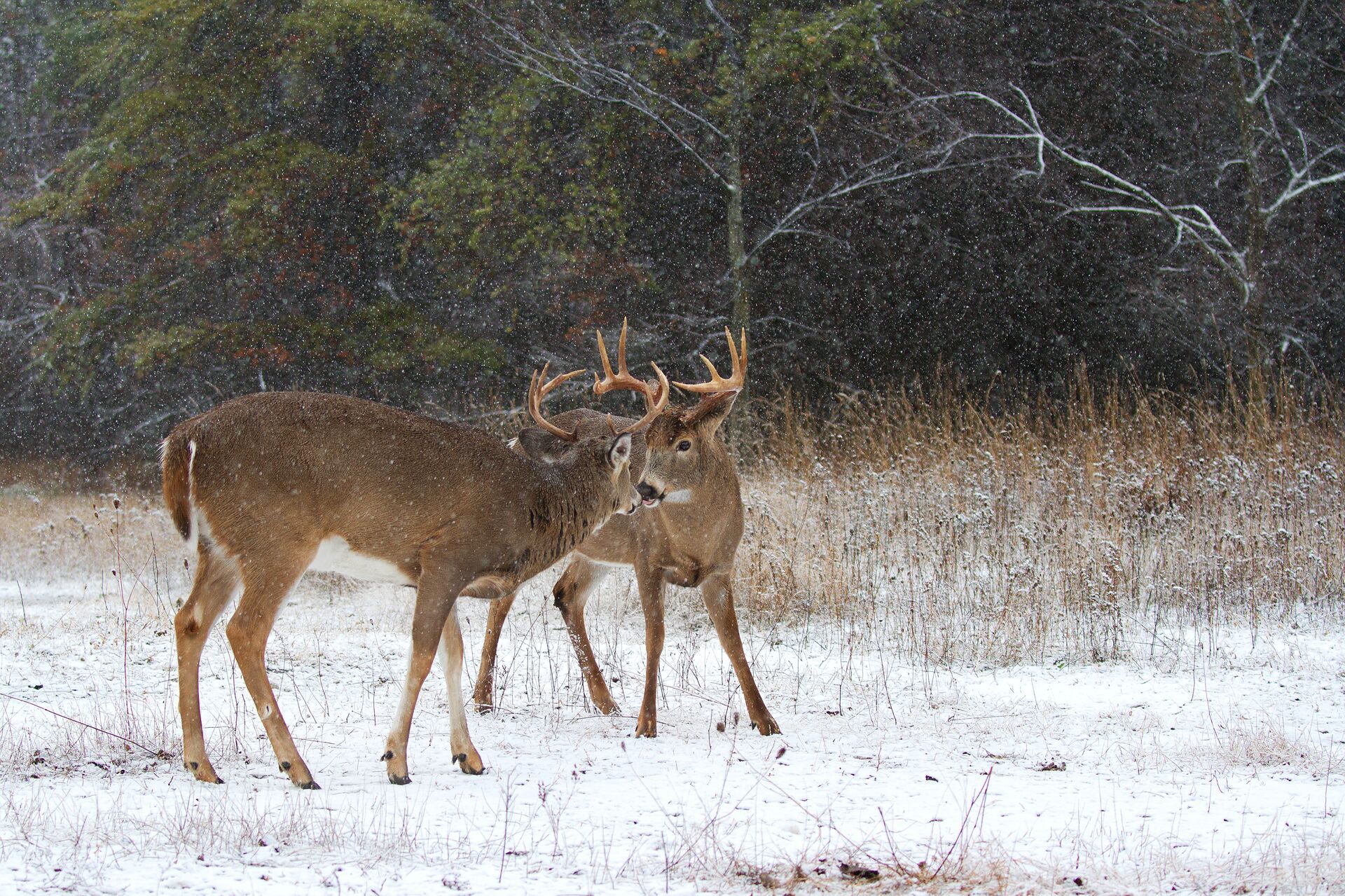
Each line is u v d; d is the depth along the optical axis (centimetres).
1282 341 2414
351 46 2655
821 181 2600
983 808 629
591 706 960
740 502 906
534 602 1453
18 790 677
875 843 593
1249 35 2398
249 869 539
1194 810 656
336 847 572
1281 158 2547
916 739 841
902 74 2612
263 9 2769
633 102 2516
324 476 703
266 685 693
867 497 1507
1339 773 740
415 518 726
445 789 698
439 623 727
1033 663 1111
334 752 800
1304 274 2520
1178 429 1672
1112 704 947
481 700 943
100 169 2745
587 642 963
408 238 2572
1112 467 1490
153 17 2762
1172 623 1239
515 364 2642
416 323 2581
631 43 2591
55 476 2966
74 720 787
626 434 819
